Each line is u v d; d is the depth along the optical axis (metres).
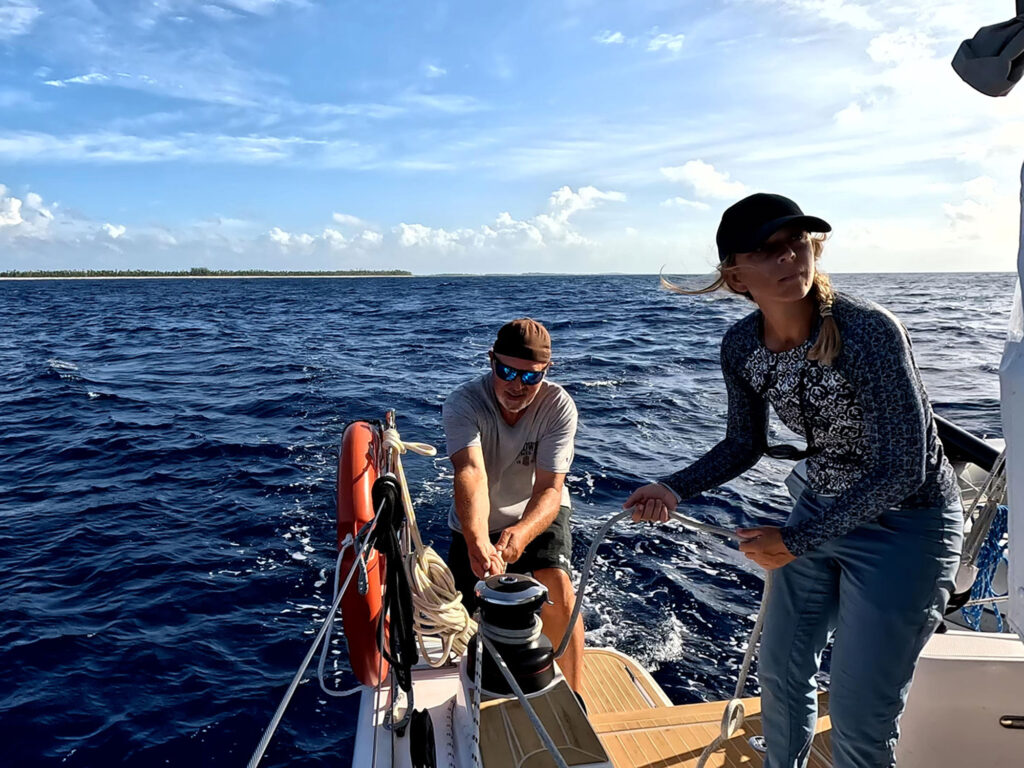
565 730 1.63
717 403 12.16
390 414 2.93
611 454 8.98
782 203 1.57
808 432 1.76
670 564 5.76
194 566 6.43
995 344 18.72
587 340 22.64
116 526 7.40
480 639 1.79
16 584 6.21
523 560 2.79
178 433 11.20
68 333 29.98
